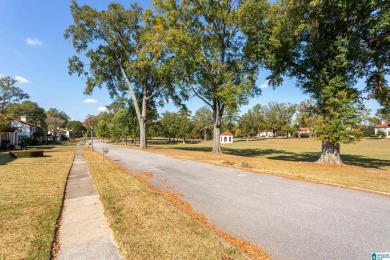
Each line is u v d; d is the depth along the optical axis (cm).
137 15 2798
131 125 4675
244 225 454
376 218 481
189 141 7962
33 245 357
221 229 436
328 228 434
